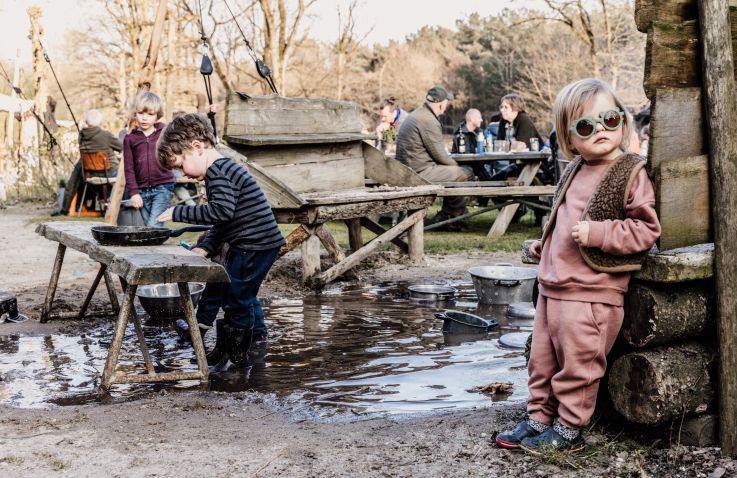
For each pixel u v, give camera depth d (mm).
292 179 7352
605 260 2803
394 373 4199
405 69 49219
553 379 2922
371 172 8219
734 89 2912
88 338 4992
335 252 6738
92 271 7371
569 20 24953
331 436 3209
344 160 7910
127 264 3846
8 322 5383
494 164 12781
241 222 4406
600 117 2826
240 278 4359
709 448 2953
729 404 2900
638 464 2832
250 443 3125
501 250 8727
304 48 24969
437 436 3168
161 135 4457
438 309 5844
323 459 2938
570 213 2920
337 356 4559
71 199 12609
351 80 33906
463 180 10492
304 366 4359
